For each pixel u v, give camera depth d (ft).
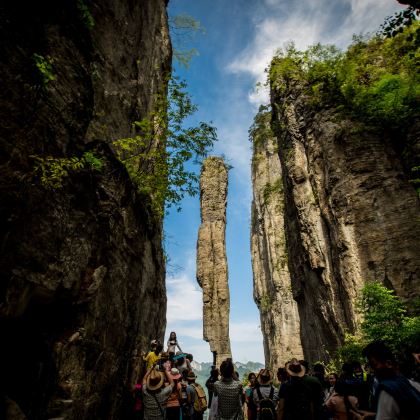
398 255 54.54
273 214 201.16
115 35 37.70
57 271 18.61
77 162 20.17
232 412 19.45
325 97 77.25
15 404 15.64
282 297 184.65
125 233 29.50
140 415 27.40
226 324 149.38
